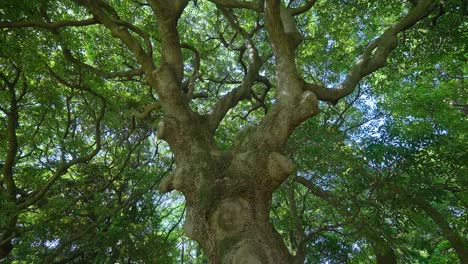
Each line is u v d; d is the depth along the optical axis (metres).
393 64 12.15
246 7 8.57
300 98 5.49
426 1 7.59
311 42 13.92
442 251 13.68
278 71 6.02
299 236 10.30
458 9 9.58
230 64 15.48
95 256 10.63
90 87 11.31
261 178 5.19
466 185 9.25
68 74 11.18
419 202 8.66
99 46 12.92
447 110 13.00
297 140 7.77
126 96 12.98
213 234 4.88
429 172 8.25
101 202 10.84
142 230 10.84
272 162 5.11
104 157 12.84
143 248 10.53
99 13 7.30
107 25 7.29
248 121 14.21
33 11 8.73
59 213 9.88
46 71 10.30
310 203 11.99
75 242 10.37
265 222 5.04
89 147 11.74
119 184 12.30
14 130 10.07
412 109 12.34
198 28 14.70
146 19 12.34
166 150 14.48
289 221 12.12
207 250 4.92
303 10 9.16
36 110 12.64
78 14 12.08
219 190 5.09
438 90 13.20
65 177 12.16
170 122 6.07
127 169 12.14
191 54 14.27
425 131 8.87
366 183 8.22
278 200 12.43
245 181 5.15
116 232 10.01
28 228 9.54
